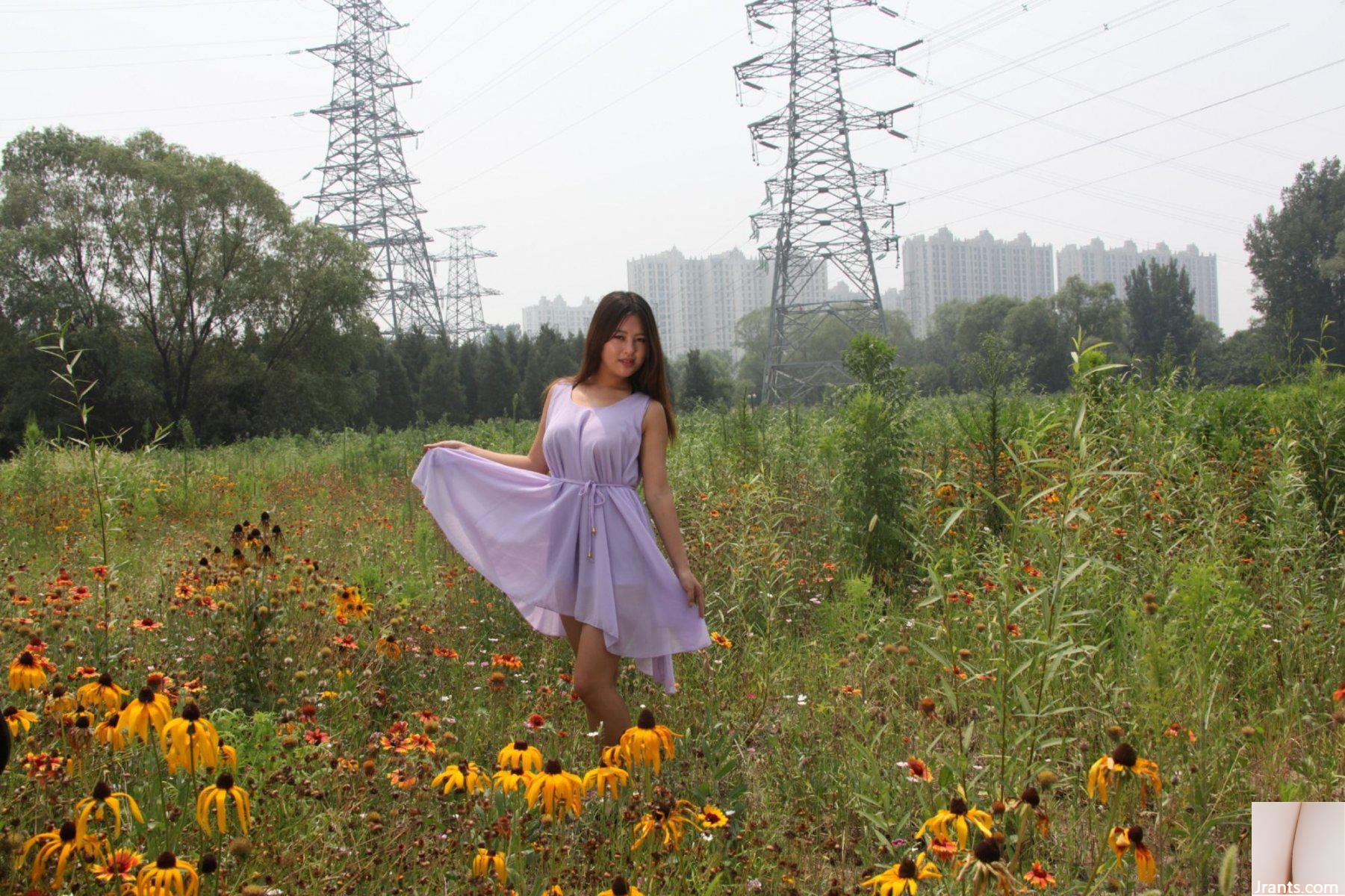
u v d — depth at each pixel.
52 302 28.80
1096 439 5.20
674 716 3.41
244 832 2.06
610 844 2.35
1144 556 4.07
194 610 3.99
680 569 3.17
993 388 5.93
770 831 2.55
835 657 4.06
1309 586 3.96
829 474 7.37
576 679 3.11
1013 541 2.60
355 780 2.50
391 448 15.75
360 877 2.12
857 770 2.88
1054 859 2.49
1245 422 7.43
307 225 35.19
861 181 36.66
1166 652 2.94
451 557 6.21
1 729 1.88
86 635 3.60
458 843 2.24
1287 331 7.96
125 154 31.16
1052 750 2.86
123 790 2.47
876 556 5.62
